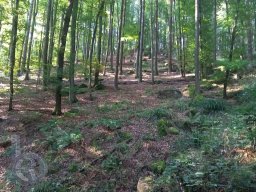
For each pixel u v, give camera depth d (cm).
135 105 1727
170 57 3306
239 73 2222
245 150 910
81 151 1145
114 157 1051
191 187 759
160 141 1130
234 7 1702
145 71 3422
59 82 1595
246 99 1555
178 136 1148
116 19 3803
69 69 1850
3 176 1094
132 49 5462
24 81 2766
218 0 2789
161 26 5062
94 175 994
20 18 1939
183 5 2688
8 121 1560
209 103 1462
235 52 1844
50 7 2408
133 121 1364
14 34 1708
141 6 2623
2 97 2106
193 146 1039
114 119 1410
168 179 808
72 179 995
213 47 2436
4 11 1686
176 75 3006
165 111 1423
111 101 1875
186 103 1616
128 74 3366
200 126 1233
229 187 715
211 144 972
